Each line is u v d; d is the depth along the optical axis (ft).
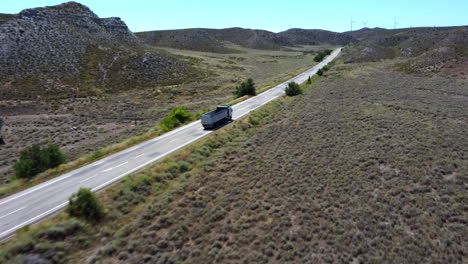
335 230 48.88
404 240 45.50
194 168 81.41
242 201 60.80
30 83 219.61
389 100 156.56
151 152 94.63
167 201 61.87
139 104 215.51
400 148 84.58
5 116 172.45
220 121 126.72
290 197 61.41
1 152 118.83
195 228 52.01
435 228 48.60
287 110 149.89
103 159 89.15
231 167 81.00
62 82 234.38
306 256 42.68
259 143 100.07
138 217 56.39
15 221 54.39
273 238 47.55
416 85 204.23
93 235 50.67
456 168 71.67
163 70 312.91
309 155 84.74
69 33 306.96
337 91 192.13
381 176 68.85
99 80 256.32
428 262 40.45
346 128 109.40
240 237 48.26
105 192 63.57
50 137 138.51
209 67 381.19
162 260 43.04
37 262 41.22
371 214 53.16
